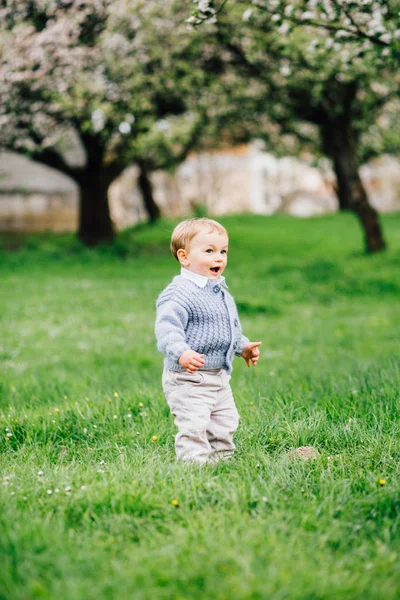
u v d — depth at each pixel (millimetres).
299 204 60844
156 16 11812
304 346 8445
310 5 6227
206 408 3523
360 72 11438
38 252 19844
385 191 56219
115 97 14359
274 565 2363
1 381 6109
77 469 3348
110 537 2623
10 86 11961
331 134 16781
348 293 12875
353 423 4012
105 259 18516
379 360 6426
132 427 4266
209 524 2672
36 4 10445
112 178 20812
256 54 11883
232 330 3617
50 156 19922
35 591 2203
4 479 3180
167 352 3379
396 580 2352
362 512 2855
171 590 2227
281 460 3420
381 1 5730
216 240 3619
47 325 9688
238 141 21734
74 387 5664
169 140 17828
